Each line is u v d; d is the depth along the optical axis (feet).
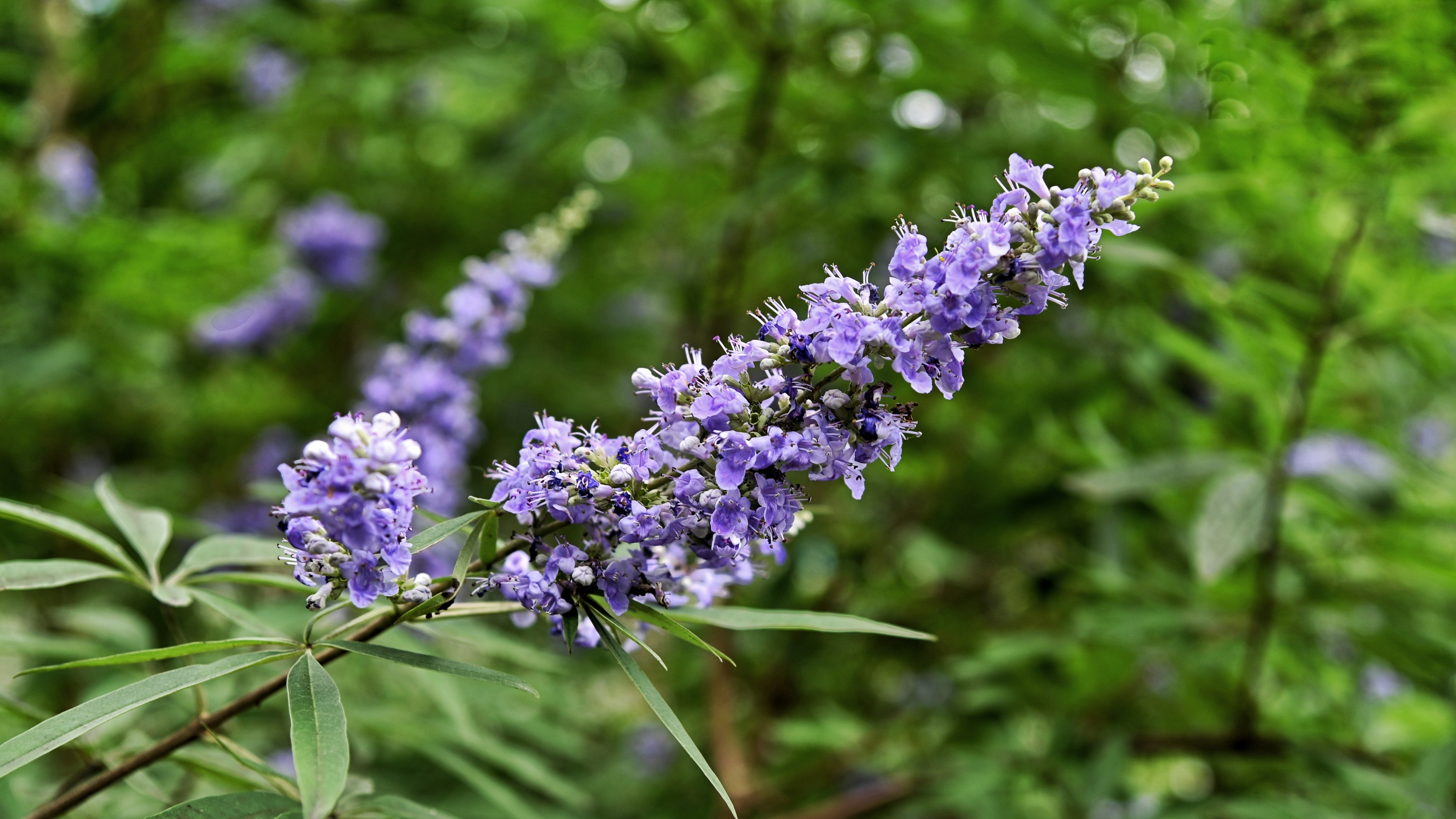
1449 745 2.87
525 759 2.72
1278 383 3.20
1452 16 2.74
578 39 4.00
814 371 2.11
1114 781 3.02
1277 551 3.08
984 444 4.29
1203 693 3.69
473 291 2.73
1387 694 3.85
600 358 5.35
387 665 2.70
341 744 2.01
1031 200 2.11
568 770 3.90
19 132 4.76
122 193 5.34
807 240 4.37
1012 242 2.06
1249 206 3.48
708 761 4.01
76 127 5.07
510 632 3.12
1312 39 2.92
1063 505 3.89
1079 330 4.28
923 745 4.05
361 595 2.06
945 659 4.18
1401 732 4.24
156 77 5.17
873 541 4.26
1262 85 2.87
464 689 2.98
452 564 2.77
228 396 5.25
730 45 3.76
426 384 2.69
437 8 4.54
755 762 4.12
